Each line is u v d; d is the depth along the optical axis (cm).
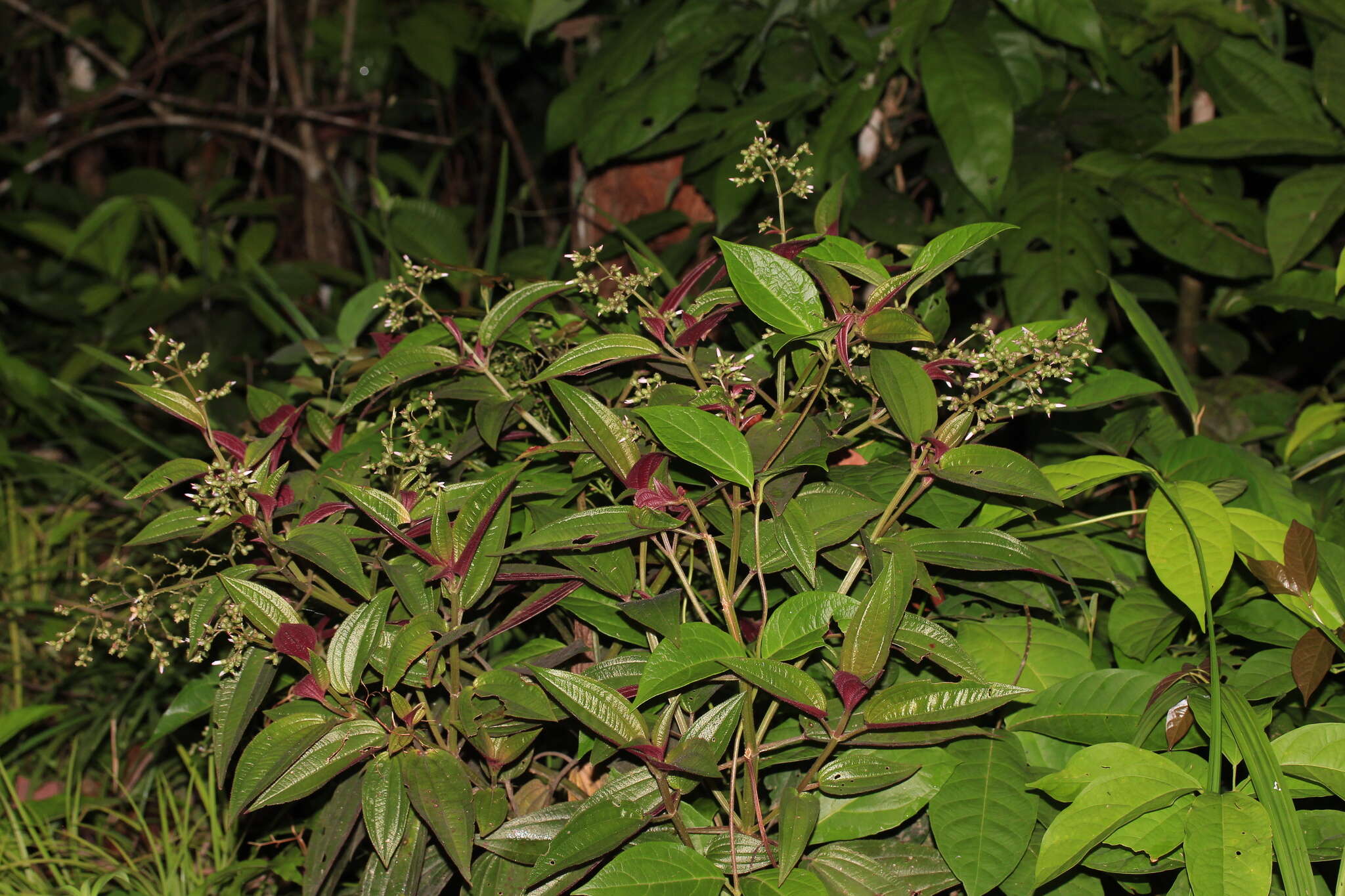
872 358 147
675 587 161
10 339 327
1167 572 152
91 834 203
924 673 156
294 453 192
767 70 223
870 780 146
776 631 144
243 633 149
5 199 409
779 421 151
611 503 161
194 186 411
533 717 147
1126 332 223
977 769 149
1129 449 173
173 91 429
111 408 212
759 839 147
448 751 150
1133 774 144
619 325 167
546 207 369
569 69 294
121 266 324
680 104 218
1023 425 196
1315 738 146
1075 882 149
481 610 160
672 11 229
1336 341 233
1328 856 145
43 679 237
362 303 199
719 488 147
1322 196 196
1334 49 203
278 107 373
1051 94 226
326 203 363
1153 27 211
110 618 153
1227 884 137
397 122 376
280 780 145
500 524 148
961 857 144
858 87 208
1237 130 201
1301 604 154
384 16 353
